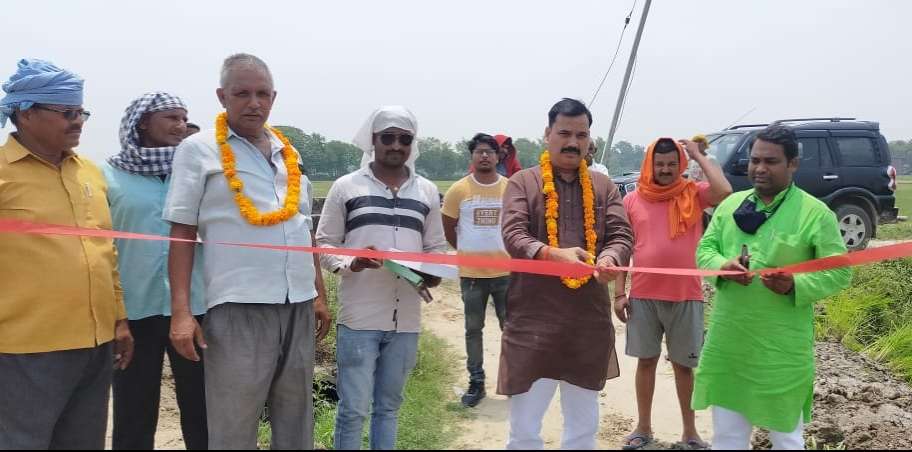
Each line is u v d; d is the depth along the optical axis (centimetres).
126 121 347
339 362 329
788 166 296
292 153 304
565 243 298
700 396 313
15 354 271
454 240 525
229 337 268
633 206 412
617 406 494
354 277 329
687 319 391
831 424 410
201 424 334
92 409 299
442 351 641
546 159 308
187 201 270
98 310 290
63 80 281
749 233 305
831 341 639
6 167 279
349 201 335
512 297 296
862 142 1073
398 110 336
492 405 500
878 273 793
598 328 292
